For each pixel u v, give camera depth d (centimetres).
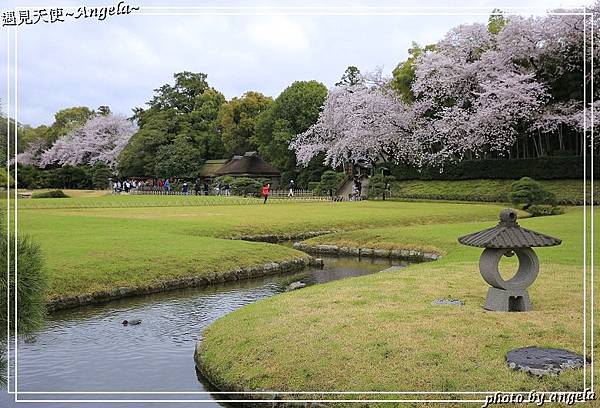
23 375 854
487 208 3609
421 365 721
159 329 1104
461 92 4716
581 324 841
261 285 1552
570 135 4625
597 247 1706
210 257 1695
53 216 2858
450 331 818
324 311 962
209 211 3384
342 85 5566
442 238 2127
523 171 4481
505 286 923
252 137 6994
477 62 4444
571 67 4262
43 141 9044
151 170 6712
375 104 4941
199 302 1338
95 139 7938
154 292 1441
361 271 1783
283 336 850
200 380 839
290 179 6350
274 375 757
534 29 4181
